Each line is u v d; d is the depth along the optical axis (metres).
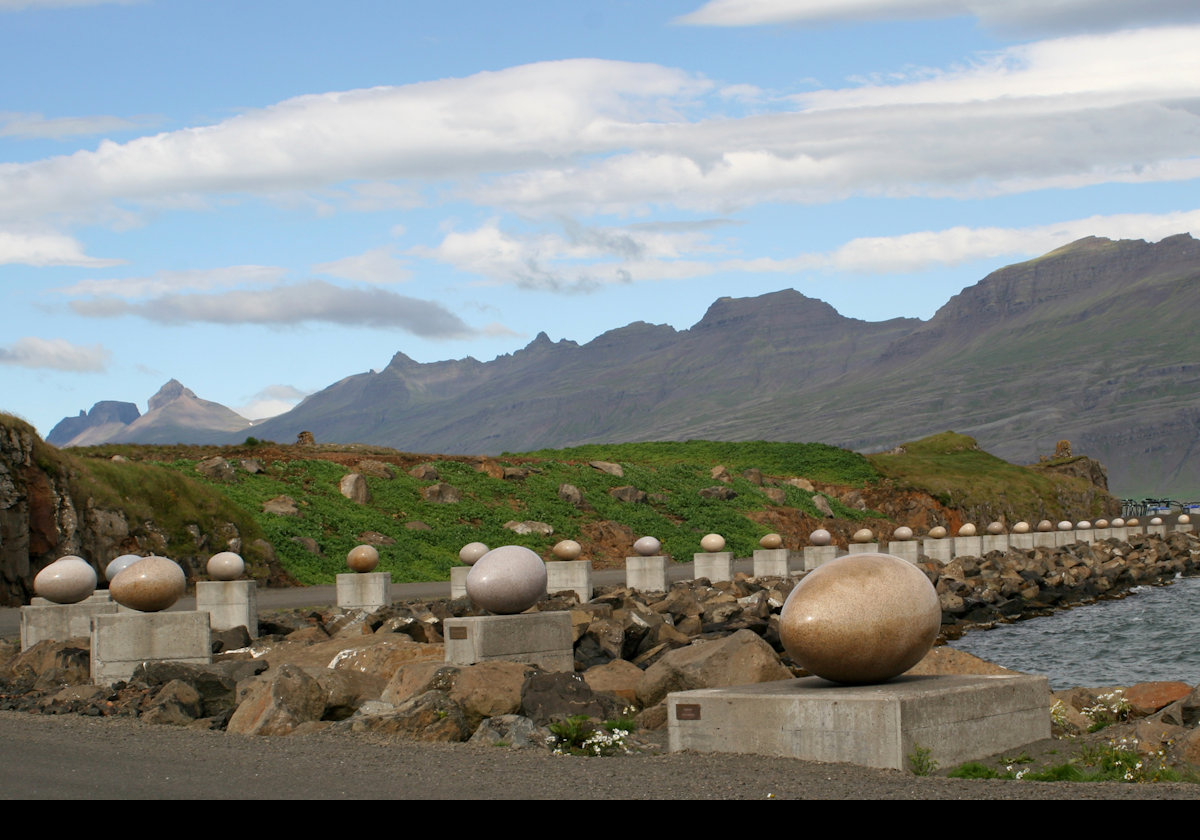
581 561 35.97
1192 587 57.84
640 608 32.69
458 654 19.34
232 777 10.45
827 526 73.50
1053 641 35.47
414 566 46.22
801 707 11.83
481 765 11.34
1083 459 119.81
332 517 49.06
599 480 66.94
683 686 16.22
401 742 13.31
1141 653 32.12
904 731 11.27
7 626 29.27
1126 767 11.44
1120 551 72.25
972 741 12.12
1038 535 77.38
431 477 58.44
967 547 66.38
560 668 20.08
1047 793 9.94
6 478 36.28
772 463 89.81
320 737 13.67
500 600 19.62
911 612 12.50
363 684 16.75
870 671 12.54
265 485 50.94
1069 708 15.67
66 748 11.94
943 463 101.12
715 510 67.75
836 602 12.53
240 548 42.78
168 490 42.78
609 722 14.26
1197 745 11.87
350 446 65.88
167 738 12.99
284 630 28.48
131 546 39.97
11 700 18.20
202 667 18.70
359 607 32.38
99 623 19.94
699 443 96.31
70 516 38.22
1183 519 116.06
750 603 34.12
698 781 10.45
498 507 57.44
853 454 93.38
